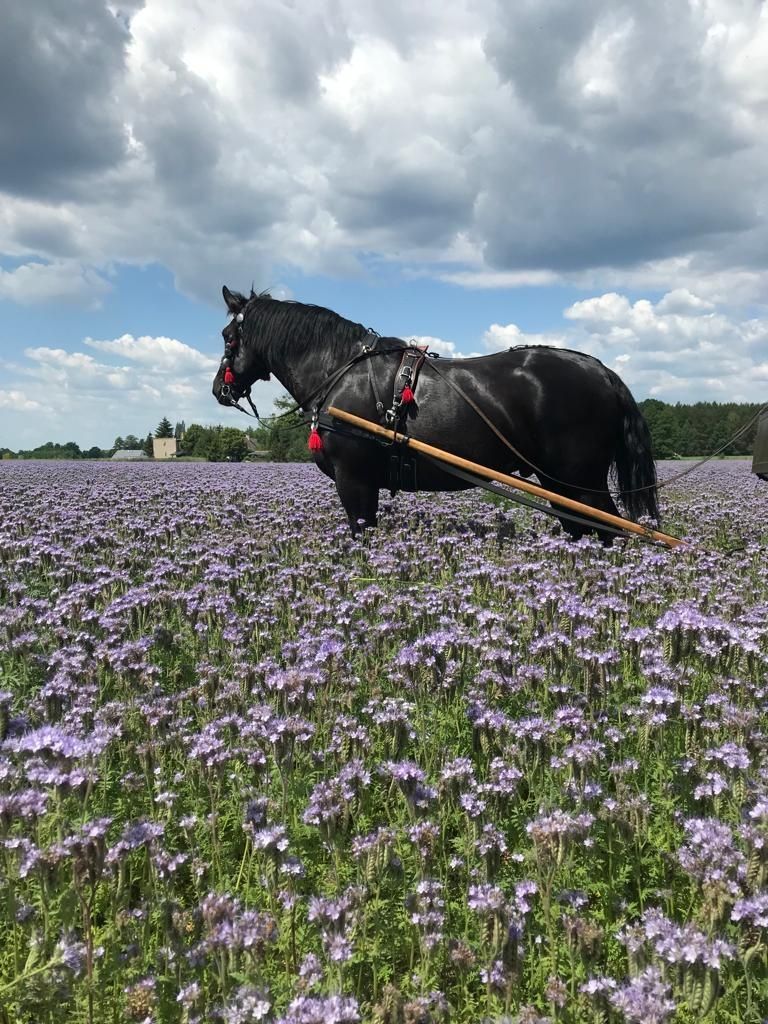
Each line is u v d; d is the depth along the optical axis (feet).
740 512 38.40
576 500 26.66
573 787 11.13
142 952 8.95
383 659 17.06
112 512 33.06
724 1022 8.19
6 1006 8.07
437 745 13.44
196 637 18.37
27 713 13.56
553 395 25.75
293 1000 7.46
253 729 12.12
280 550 27.61
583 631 16.03
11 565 22.89
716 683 14.61
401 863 10.24
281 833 9.43
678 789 11.84
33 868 8.65
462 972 8.50
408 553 25.35
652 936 8.21
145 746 12.29
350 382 27.99
